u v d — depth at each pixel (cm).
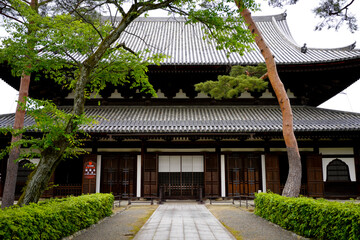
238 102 2156
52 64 934
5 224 548
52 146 796
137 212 1380
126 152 1897
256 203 1258
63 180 1886
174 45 2633
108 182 1867
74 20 1066
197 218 1187
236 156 1903
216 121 1839
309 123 1803
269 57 1262
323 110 2089
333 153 1897
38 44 872
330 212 712
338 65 1934
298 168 1166
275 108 2128
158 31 2995
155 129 1709
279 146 1905
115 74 1042
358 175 1861
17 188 1814
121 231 948
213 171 1867
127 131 1703
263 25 3069
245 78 1305
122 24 930
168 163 1920
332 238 701
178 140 1917
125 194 1855
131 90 2144
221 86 1301
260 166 1892
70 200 948
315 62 1925
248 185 1875
